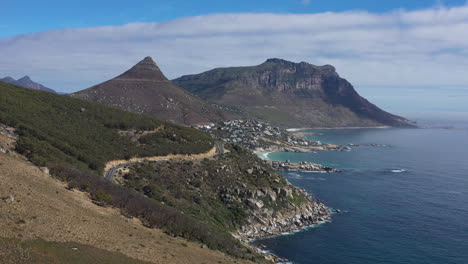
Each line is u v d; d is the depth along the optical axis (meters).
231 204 114.69
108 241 45.47
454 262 93.88
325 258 94.94
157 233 58.25
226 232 97.50
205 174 124.62
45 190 54.97
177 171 120.81
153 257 45.56
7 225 38.97
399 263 93.12
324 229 116.25
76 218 48.94
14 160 64.56
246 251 79.88
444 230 115.94
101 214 55.69
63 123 120.56
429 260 94.88
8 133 86.06
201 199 110.00
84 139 115.44
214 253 59.81
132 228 54.91
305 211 127.81
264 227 112.25
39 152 80.75
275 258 92.00
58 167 72.25
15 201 45.66
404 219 126.44
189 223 69.81
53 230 42.31
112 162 111.44
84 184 67.12
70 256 37.75
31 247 36.38
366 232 113.88
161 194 100.88
